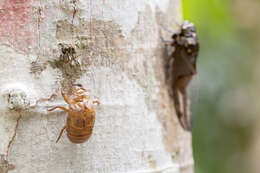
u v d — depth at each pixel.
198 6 0.74
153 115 0.48
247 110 1.06
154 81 0.48
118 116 0.46
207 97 0.94
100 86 0.45
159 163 0.48
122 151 0.46
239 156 1.06
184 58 0.52
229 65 0.97
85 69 0.45
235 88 1.00
